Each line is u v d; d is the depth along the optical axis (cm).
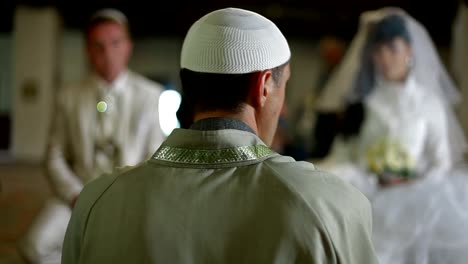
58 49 1405
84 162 327
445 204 304
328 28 1505
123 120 328
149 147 330
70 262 130
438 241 297
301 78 1639
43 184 895
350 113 338
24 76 1341
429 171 326
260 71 125
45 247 319
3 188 838
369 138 333
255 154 121
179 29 1505
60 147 329
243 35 125
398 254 297
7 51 1395
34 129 1346
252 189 116
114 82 330
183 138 125
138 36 1577
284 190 115
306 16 1476
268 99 130
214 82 124
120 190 123
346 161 338
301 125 651
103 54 324
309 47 1630
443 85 343
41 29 1338
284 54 130
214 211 116
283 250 111
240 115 126
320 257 110
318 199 115
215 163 121
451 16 1351
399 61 330
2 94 1405
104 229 121
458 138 352
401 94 332
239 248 113
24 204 714
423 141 331
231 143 122
